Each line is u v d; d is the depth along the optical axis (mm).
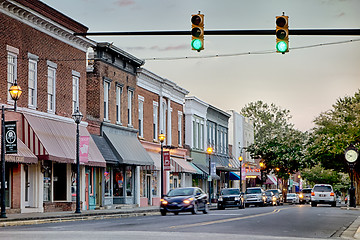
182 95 66375
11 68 34438
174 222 26641
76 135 37938
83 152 38531
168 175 60500
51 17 38438
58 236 18141
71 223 27031
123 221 28266
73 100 42156
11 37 34188
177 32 19703
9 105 33625
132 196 51500
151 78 56250
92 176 44312
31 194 36438
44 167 37719
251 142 102812
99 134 45969
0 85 32938
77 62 42625
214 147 79125
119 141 48000
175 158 62344
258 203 61625
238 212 40375
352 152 54344
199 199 37406
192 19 18859
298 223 27172
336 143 60531
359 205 62188
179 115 65500
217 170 78875
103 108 46656
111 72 48125
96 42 45562
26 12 35344
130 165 51094
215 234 19422
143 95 54969
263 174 96875
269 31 19000
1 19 33188
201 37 18797
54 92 39250
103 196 45531
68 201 40094
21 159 32656
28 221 28234
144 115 55094
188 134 68938
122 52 48906
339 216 35312
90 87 46344
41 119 36969
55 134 37625
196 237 18062
